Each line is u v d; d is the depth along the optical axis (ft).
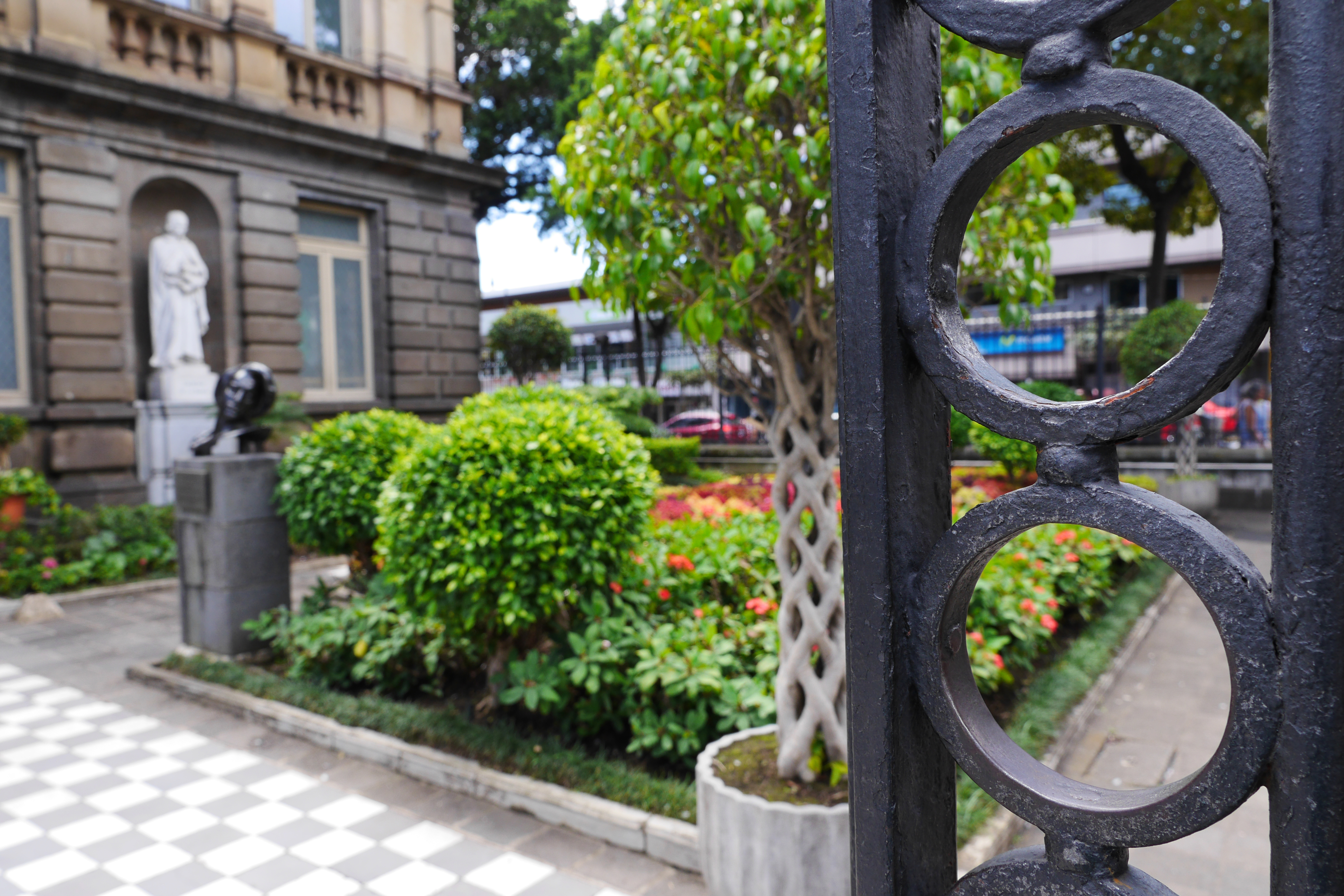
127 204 33.86
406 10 44.29
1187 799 1.98
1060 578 18.29
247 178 37.27
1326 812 1.82
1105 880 2.15
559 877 9.90
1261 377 43.91
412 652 15.61
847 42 2.59
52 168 31.50
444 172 45.21
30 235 31.42
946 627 2.48
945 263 2.50
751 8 8.10
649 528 14.03
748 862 8.12
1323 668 1.82
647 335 81.92
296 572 29.66
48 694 16.92
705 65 8.34
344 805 11.77
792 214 8.43
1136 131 48.14
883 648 2.53
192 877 10.07
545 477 12.08
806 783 8.79
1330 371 1.81
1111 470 2.16
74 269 32.14
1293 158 1.84
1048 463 2.17
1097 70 2.10
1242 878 9.98
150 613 24.12
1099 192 51.39
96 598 25.70
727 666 12.68
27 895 9.75
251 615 18.12
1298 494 1.86
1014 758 2.38
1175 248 84.94
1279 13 1.88
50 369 31.81
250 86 37.47
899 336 2.56
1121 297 88.28
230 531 17.80
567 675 12.39
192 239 37.47
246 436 19.75
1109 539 22.27
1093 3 2.07
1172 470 41.24
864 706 2.59
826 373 8.91
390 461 17.80
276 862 10.37
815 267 8.64
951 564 2.39
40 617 23.31
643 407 66.28
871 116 2.53
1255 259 1.87
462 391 47.32
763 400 10.18
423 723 13.37
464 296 47.34
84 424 32.48
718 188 8.29
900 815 2.56
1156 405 1.98
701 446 58.18
